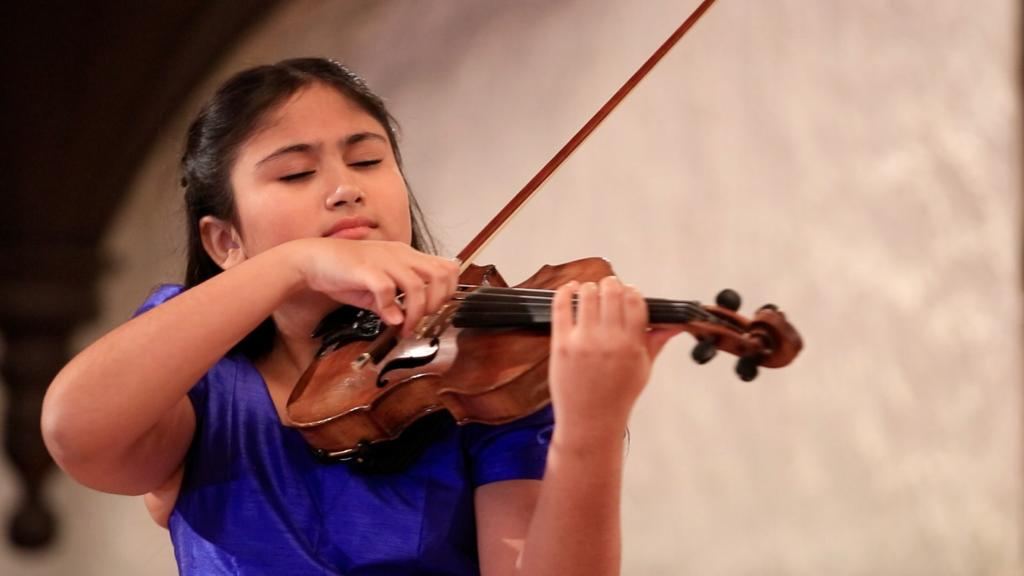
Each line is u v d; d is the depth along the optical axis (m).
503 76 13.55
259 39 14.46
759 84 12.85
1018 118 12.52
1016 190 12.58
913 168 12.68
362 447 4.55
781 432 12.74
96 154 14.68
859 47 12.73
